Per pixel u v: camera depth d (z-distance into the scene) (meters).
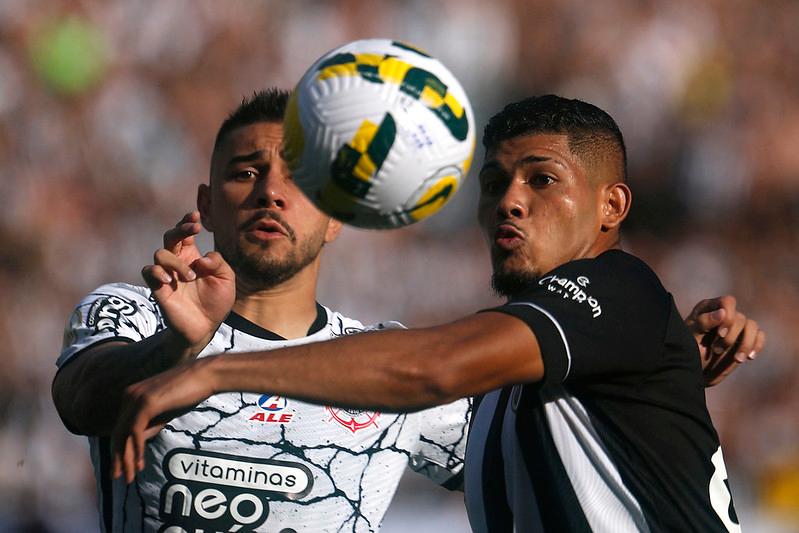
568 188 13.28
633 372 12.24
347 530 14.36
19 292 39.47
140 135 42.25
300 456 14.16
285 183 14.44
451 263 39.75
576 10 43.91
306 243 14.57
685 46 43.09
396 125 11.29
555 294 11.82
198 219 11.97
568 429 12.60
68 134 42.00
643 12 43.56
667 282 40.34
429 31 43.38
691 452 12.73
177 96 42.88
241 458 13.95
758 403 36.81
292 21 44.00
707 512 12.81
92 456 14.52
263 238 14.36
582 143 13.45
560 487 12.60
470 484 13.80
